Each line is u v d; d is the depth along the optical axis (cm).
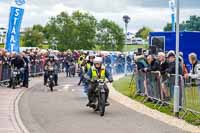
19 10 3125
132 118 1462
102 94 1531
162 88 1700
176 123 1366
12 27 3123
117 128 1264
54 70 2616
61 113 1580
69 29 7862
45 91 2442
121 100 2006
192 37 2916
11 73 2588
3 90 2428
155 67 1842
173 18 3225
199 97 1386
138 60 2077
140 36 9206
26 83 2647
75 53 4262
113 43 8156
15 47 3123
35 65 3725
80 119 1441
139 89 2088
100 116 1510
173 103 1595
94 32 8038
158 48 2994
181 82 1507
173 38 2975
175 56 1661
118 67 4531
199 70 1784
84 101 1969
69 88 2653
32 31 9000
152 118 1462
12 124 1323
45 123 1354
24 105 1795
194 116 1458
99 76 1575
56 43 7925
